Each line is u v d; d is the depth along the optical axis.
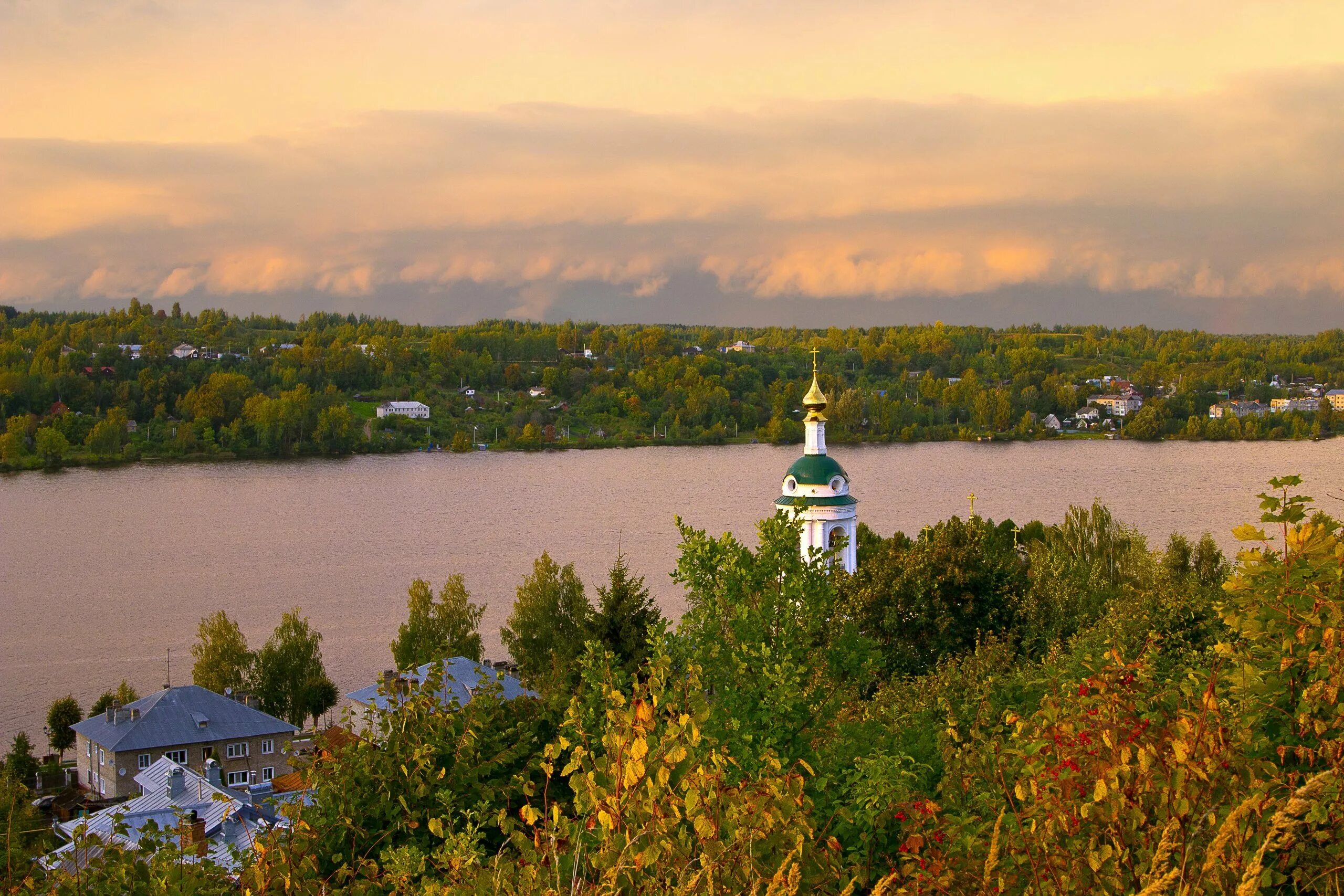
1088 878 10.81
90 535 156.50
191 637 105.69
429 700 20.94
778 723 21.66
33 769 72.19
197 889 15.44
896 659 53.81
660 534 156.00
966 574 54.59
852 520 62.28
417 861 14.72
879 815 14.62
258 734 71.44
